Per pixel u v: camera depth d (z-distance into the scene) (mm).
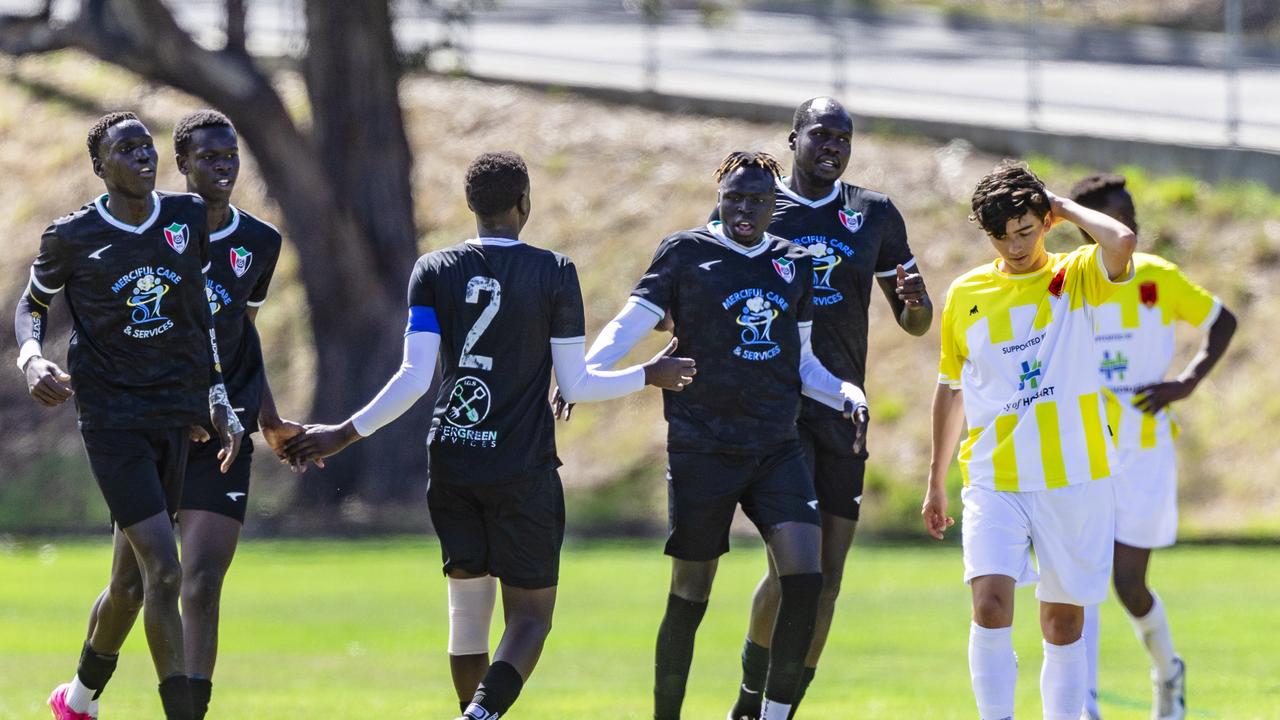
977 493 23344
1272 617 44844
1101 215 23062
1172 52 111312
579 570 60094
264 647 42719
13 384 86375
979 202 23062
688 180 89875
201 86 74000
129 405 22750
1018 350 23141
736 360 24719
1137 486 28766
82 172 97062
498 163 23359
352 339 78062
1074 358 23078
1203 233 79688
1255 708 29828
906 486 71312
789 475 24875
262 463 80000
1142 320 29469
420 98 99812
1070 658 23500
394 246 77938
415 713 29984
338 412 77938
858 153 88875
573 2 129625
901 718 29297
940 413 24906
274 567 61656
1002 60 109812
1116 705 31266
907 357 77625
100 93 103312
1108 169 85125
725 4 123812
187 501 24672
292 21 101000
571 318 23312
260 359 25641
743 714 26750
